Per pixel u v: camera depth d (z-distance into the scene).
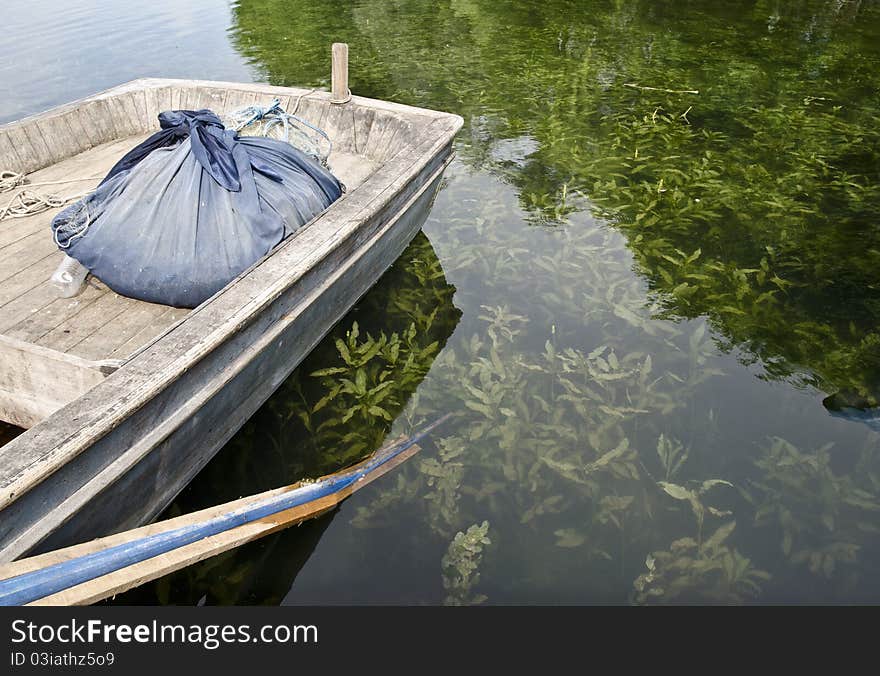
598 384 4.02
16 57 9.15
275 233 3.40
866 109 8.66
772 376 4.14
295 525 3.05
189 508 3.07
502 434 3.60
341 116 5.22
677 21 12.77
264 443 3.44
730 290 4.95
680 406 3.89
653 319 4.62
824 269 5.29
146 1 12.89
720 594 2.89
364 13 12.50
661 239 5.48
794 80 9.66
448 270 5.06
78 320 3.30
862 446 3.66
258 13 12.21
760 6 14.09
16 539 2.10
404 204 4.37
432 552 2.99
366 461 3.29
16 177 4.41
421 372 4.04
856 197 6.38
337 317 3.99
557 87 9.00
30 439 2.17
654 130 7.66
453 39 11.05
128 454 2.44
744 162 7.03
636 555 3.05
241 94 5.33
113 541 2.35
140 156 3.69
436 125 4.90
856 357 4.32
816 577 2.98
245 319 2.84
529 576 2.93
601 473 3.45
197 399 2.74
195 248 3.28
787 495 3.36
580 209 6.01
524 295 4.84
